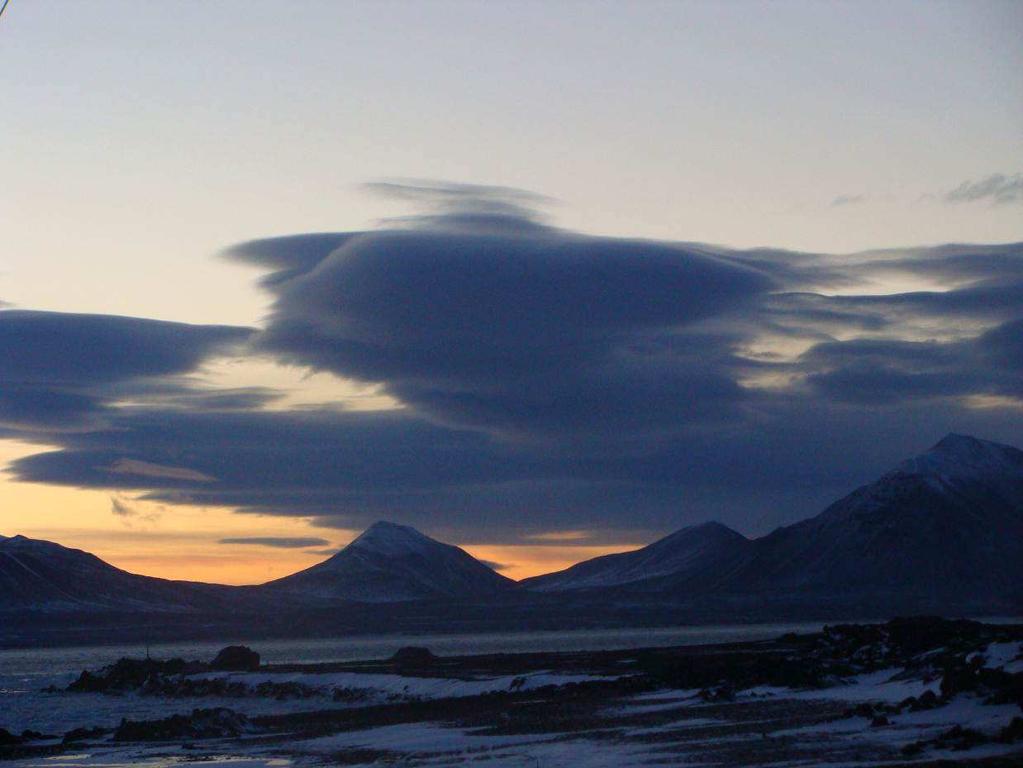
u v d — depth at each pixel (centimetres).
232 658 17700
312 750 7906
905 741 6238
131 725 9619
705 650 15925
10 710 13462
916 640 10550
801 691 8819
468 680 12206
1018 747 5756
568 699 9875
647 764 6162
